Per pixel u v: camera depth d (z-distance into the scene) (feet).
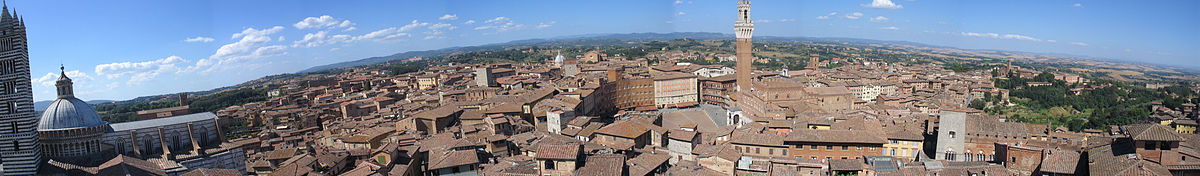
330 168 449.89
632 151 520.42
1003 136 490.49
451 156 447.83
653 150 526.98
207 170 411.34
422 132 631.97
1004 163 465.06
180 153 509.35
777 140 533.14
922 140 515.09
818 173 469.16
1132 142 423.64
